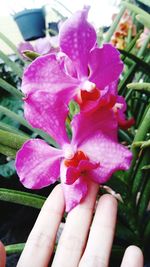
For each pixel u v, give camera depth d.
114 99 0.14
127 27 0.30
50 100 0.13
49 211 0.16
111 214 0.15
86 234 0.15
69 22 0.12
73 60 0.13
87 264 0.14
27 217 0.25
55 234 0.16
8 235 0.24
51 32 0.36
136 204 0.18
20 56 0.23
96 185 0.15
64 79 0.13
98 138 0.14
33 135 0.27
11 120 0.28
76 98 0.14
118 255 0.17
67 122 0.18
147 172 0.17
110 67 0.14
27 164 0.14
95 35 0.13
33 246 0.15
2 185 0.26
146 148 0.16
